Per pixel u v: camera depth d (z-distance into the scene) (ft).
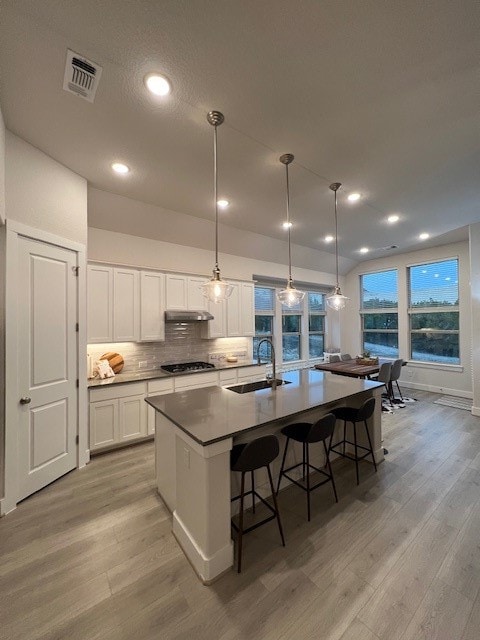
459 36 4.71
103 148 7.80
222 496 5.58
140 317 12.55
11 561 5.82
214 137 7.09
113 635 4.42
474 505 7.50
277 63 5.16
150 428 11.63
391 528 6.70
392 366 16.48
